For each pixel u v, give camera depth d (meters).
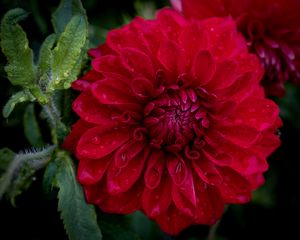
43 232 0.37
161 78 0.32
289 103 0.46
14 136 0.36
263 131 0.32
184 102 0.32
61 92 0.32
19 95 0.30
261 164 0.32
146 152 0.32
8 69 0.29
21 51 0.29
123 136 0.32
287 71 0.38
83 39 0.30
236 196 0.32
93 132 0.31
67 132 0.32
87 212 0.31
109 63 0.31
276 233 0.49
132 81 0.31
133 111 0.32
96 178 0.31
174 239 0.42
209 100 0.32
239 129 0.32
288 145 0.47
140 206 0.32
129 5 0.43
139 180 0.32
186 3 0.36
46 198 0.36
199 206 0.32
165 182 0.32
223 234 0.47
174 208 0.32
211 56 0.31
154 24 0.33
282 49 0.37
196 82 0.32
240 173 0.31
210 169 0.32
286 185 0.48
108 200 0.32
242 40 0.34
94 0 0.41
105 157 0.31
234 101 0.32
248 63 0.33
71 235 0.31
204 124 0.32
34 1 0.36
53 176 0.31
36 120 0.35
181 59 0.32
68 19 0.32
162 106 0.32
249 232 0.48
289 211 0.49
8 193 0.31
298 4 0.36
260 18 0.37
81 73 0.32
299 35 0.37
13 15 0.29
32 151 0.33
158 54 0.31
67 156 0.32
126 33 0.32
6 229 0.36
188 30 0.32
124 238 0.34
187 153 0.32
